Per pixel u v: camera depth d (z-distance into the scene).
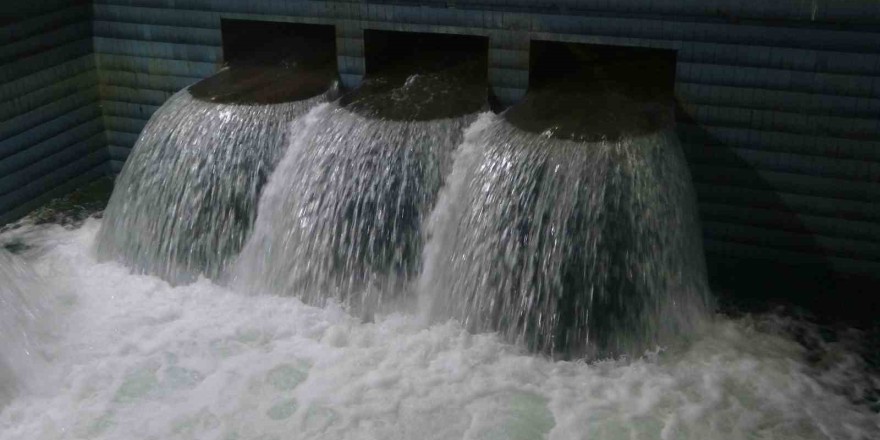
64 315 4.54
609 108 4.61
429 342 4.24
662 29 4.59
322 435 3.70
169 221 4.89
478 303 4.28
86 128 5.98
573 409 3.83
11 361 4.05
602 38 4.71
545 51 4.99
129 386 4.03
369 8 5.10
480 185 4.36
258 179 4.87
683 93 4.67
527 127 4.45
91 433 3.75
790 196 4.67
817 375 4.07
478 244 4.30
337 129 4.71
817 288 4.69
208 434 3.73
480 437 3.68
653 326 4.20
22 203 5.63
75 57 5.79
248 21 5.67
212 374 4.10
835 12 4.24
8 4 5.25
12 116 5.43
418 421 3.77
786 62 4.41
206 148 4.88
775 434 3.70
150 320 4.51
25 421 3.83
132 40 5.79
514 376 4.03
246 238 4.88
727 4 4.41
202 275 4.88
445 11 4.96
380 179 4.55
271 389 3.99
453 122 4.68
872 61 4.26
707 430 3.71
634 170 4.16
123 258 5.04
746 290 4.70
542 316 4.14
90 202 5.84
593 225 4.10
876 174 4.45
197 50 5.65
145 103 5.94
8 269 4.61
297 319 4.47
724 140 4.68
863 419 3.79
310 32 5.88
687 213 4.39
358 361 4.16
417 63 5.43
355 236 4.53
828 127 4.46
